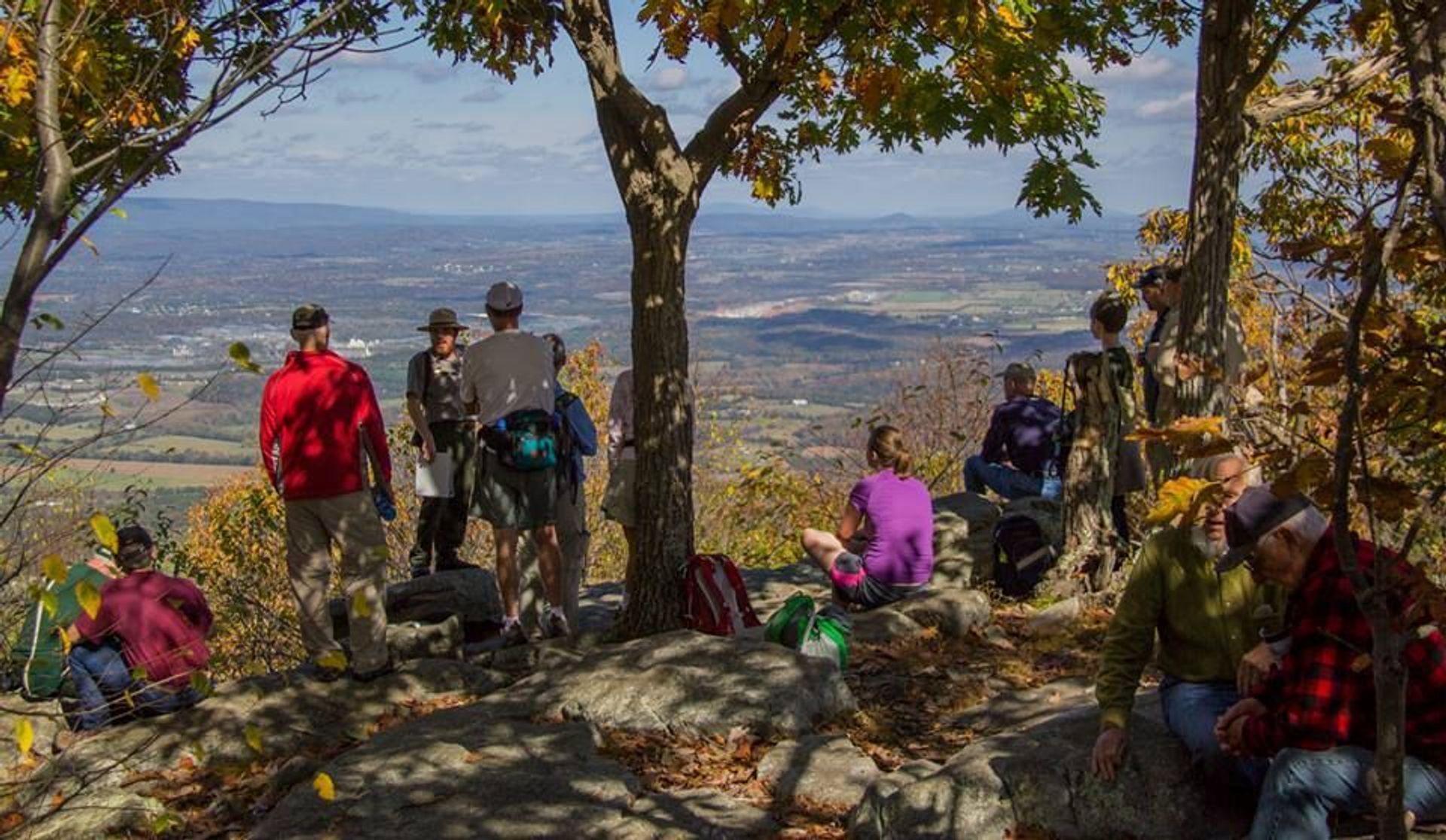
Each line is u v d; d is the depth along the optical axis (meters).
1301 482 2.40
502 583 7.44
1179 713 4.09
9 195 4.11
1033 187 8.22
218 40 3.46
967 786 4.24
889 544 7.77
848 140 8.57
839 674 6.10
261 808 5.16
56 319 3.24
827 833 4.70
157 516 10.87
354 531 6.48
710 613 7.12
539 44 7.77
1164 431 2.50
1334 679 3.42
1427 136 2.04
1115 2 8.49
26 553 3.32
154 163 2.71
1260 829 3.54
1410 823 3.43
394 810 4.83
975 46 7.36
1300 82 11.48
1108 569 8.09
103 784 5.49
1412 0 2.08
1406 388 2.30
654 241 7.05
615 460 7.70
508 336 7.42
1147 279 8.06
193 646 6.09
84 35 3.53
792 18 6.56
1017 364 9.61
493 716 5.85
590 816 4.77
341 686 6.45
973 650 7.14
